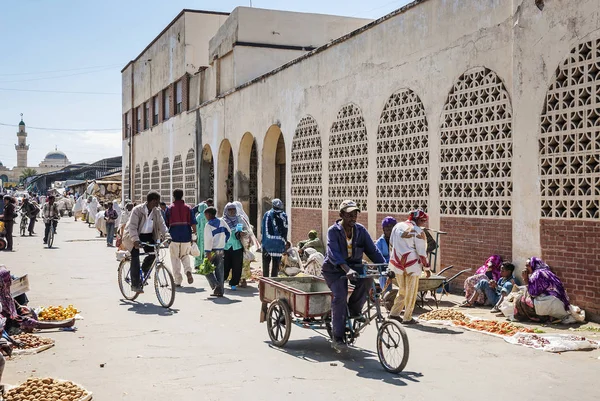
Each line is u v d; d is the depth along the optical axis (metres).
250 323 9.08
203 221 15.12
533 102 9.70
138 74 39.97
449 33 11.72
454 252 11.54
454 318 9.03
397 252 8.80
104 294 11.64
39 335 8.10
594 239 8.67
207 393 5.74
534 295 8.77
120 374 6.36
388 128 13.62
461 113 11.40
